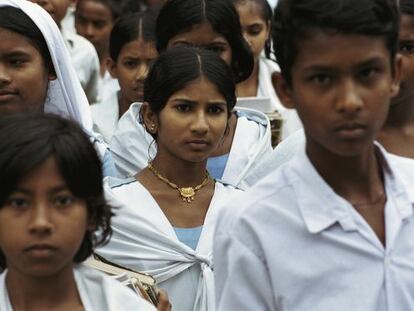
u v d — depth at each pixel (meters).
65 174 3.45
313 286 3.49
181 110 5.20
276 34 3.58
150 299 4.29
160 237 5.05
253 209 3.56
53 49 5.15
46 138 3.46
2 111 5.07
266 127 6.06
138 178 5.25
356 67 3.35
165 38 6.33
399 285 3.49
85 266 3.75
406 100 5.39
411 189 3.64
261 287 3.56
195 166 5.21
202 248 5.06
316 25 3.35
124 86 7.28
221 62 5.33
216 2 6.30
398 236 3.55
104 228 3.78
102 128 7.10
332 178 3.56
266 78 7.56
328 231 3.51
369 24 3.32
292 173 3.59
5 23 5.05
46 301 3.57
